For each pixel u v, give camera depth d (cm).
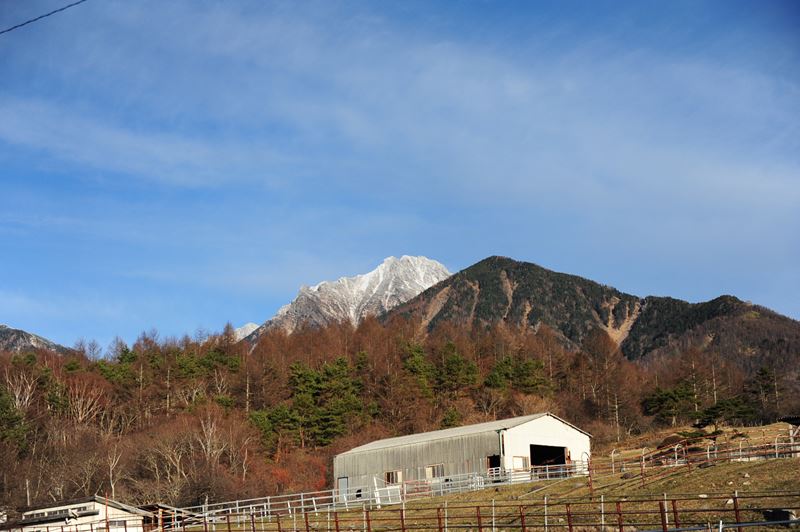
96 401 12038
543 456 6844
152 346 15475
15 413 10025
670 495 4147
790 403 13650
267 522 5719
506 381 13962
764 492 3888
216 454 9544
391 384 12988
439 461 6569
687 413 12888
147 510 6006
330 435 11294
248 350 16988
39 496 8606
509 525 3988
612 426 13325
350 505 6381
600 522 3888
